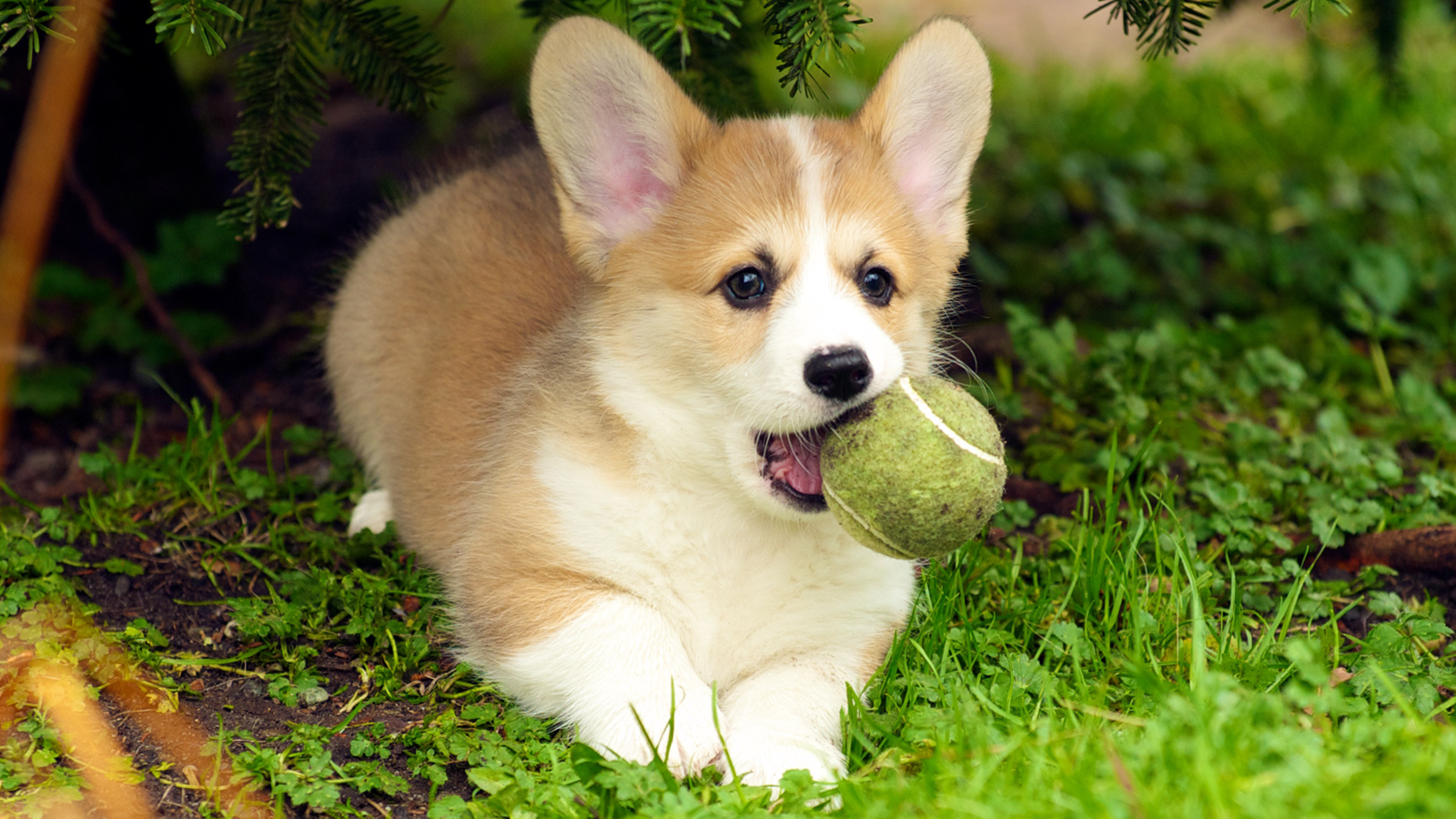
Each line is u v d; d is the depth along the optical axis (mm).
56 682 2779
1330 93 7035
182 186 4984
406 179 5309
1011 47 8016
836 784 2482
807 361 2598
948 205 3184
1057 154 6359
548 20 3629
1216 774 2170
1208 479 3912
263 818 2490
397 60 3512
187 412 4164
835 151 2998
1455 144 6691
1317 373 4973
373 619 3180
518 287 3557
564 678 2834
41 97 2953
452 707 2939
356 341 3979
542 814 2473
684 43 2785
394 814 2576
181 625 3240
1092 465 4070
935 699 2840
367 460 3986
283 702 2906
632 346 2883
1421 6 7301
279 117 3455
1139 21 3330
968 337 5184
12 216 2855
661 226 2912
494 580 2992
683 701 2773
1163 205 6137
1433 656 3102
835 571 2959
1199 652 2637
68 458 4273
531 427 3057
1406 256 5641
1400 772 2209
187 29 2967
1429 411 4535
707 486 2891
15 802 2426
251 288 5129
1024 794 2260
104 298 4801
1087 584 3264
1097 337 5074
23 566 3244
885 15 8211
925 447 2516
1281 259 5641
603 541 2902
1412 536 3621
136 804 2490
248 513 3834
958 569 3293
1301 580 3258
